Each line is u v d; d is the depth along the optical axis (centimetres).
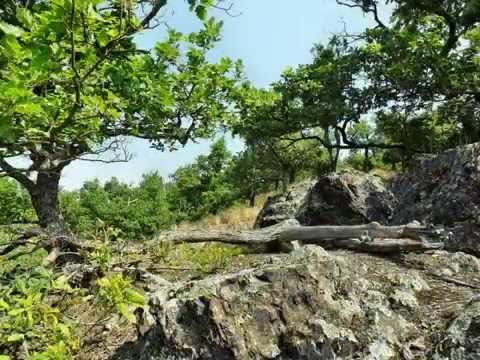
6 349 378
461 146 870
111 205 3183
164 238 824
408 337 472
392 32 1952
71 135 544
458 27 1884
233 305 455
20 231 780
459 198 801
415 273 585
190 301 459
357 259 712
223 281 475
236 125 1218
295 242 822
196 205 5141
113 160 514
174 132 941
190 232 871
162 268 730
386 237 774
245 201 4922
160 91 540
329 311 472
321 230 822
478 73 1739
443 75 1752
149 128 848
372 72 1880
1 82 319
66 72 432
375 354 450
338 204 945
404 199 909
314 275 488
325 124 2017
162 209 3606
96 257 564
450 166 856
